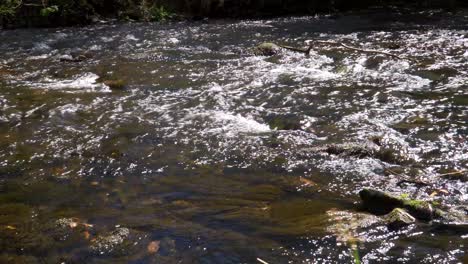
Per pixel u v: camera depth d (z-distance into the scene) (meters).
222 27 14.66
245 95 7.57
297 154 5.23
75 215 4.13
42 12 13.34
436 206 3.98
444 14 15.82
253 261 3.35
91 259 3.48
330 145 5.28
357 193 4.32
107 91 8.14
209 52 11.02
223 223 3.88
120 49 11.70
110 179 4.84
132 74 9.20
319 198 4.25
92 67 9.89
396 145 5.32
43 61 10.63
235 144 5.62
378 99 7.09
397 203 3.88
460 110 6.47
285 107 6.92
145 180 4.78
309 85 7.98
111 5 16.44
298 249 3.45
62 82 8.81
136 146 5.67
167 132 6.09
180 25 15.33
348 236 3.57
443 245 3.41
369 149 5.20
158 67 9.69
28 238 3.79
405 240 3.49
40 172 5.06
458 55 9.73
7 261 3.49
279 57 10.16
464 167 4.78
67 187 4.70
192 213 4.07
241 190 4.48
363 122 6.18
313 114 6.57
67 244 3.68
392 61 9.33
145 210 4.17
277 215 3.97
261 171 4.88
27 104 7.48
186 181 4.72
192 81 8.53
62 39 13.18
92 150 5.61
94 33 14.02
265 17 16.83
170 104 7.27
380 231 3.61
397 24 14.20
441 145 5.34
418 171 4.72
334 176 4.68
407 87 7.65
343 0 17.67
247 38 12.71
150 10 16.64
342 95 7.35
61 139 5.99
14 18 15.06
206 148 5.53
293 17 16.53
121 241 3.69
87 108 7.20
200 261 3.39
